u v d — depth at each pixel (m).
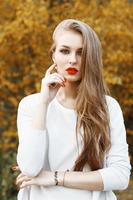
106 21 6.83
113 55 6.76
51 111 2.63
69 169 2.59
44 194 2.60
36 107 2.58
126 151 2.67
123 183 2.61
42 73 6.87
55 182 2.56
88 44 2.58
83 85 2.61
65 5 7.04
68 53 2.62
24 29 6.59
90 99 2.61
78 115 2.62
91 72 2.60
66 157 2.59
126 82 7.38
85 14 6.91
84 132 2.59
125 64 7.16
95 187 2.56
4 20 7.12
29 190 2.65
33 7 6.59
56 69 2.69
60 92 2.68
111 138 2.66
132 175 7.71
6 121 7.35
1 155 6.69
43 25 6.59
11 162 6.41
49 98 2.58
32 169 2.53
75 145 2.59
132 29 7.04
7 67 7.16
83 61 2.59
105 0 7.26
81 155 2.57
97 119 2.61
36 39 6.81
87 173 2.57
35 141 2.51
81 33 2.60
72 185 2.56
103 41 6.69
